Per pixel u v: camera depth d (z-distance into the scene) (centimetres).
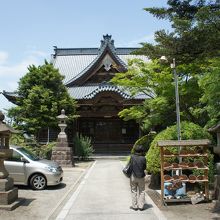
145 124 2175
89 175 2114
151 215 991
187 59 1132
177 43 1048
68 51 4966
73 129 4022
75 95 3947
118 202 1210
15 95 3600
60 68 4716
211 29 967
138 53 1284
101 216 988
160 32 1070
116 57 4091
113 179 1903
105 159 3584
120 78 2247
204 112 1823
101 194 1397
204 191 1241
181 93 1772
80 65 4759
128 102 3838
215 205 1095
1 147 1133
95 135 4209
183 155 1186
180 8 1112
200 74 1709
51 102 3097
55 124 3086
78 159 3438
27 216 1005
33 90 3061
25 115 3059
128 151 4091
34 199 1300
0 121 1156
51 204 1202
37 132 3152
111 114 3969
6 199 1086
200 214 991
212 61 1302
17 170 1534
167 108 1892
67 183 1761
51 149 2869
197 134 1458
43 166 1555
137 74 2012
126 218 958
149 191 1451
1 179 1104
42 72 3172
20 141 2723
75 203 1198
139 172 1066
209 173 1357
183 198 1146
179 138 1352
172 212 1029
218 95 1386
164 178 1162
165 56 1147
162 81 1805
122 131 4216
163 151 1166
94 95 3816
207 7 941
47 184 1547
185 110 1875
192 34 1002
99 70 4181
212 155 1393
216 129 1113
